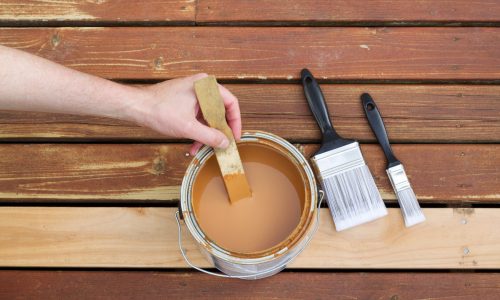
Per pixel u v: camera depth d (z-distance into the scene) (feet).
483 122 4.70
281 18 4.98
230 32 4.93
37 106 3.54
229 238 3.71
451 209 4.50
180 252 4.42
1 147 4.65
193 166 3.65
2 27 4.96
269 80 4.85
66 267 4.46
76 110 3.67
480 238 4.42
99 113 3.73
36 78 3.37
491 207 4.60
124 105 3.65
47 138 4.70
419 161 4.61
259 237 3.71
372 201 4.25
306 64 4.84
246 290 4.39
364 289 4.37
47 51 4.88
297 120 4.70
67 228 4.49
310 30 4.93
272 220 3.76
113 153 4.65
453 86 4.78
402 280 4.38
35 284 4.42
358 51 4.87
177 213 3.78
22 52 3.38
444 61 4.84
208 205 3.83
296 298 4.37
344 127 4.69
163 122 3.67
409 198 4.38
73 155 4.64
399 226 4.45
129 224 4.49
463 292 4.35
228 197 3.83
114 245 4.45
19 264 4.42
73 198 4.57
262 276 4.25
